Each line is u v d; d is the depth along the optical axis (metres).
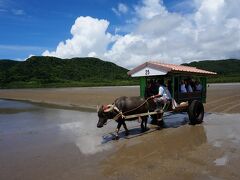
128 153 8.24
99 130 11.96
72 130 12.27
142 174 6.49
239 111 15.66
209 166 6.77
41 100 30.06
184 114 15.16
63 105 23.41
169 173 6.46
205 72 14.28
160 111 11.20
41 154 8.49
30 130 12.64
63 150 8.86
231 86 42.59
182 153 7.96
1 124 14.66
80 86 77.38
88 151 8.64
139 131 11.31
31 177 6.60
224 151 7.90
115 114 9.91
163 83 11.81
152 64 11.48
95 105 21.62
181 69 12.01
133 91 37.75
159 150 8.41
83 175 6.59
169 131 11.02
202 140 9.31
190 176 6.22
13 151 8.97
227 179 5.94
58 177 6.52
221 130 10.71
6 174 6.85
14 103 28.86
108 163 7.39
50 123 14.48
